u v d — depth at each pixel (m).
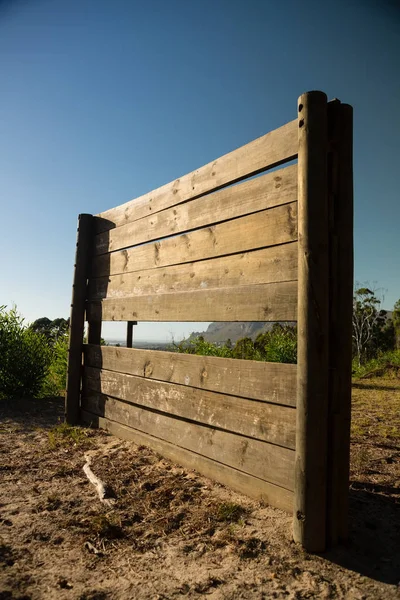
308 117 2.85
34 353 7.94
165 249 4.68
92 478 3.79
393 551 2.69
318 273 2.75
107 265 5.82
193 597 2.20
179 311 4.34
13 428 5.77
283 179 3.30
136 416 4.99
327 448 2.76
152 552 2.64
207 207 4.11
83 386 6.14
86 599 2.16
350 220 2.87
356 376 14.58
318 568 2.47
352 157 2.91
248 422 3.46
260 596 2.21
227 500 3.37
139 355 4.96
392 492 3.73
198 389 4.04
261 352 12.39
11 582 2.27
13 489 3.62
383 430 6.07
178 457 4.23
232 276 3.74
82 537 2.80
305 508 2.66
